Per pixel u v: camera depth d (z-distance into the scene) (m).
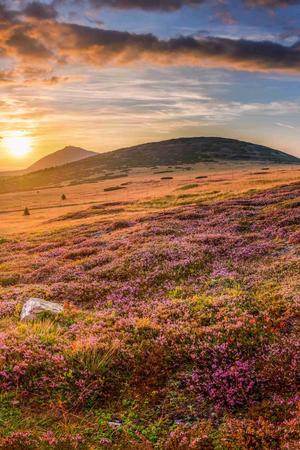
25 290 23.50
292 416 9.70
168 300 19.41
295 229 29.80
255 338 13.76
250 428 9.34
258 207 42.25
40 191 180.62
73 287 23.41
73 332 15.22
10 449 8.73
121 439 9.40
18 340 13.60
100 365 12.17
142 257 27.38
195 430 9.62
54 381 11.44
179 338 14.10
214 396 10.91
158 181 169.00
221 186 92.81
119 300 20.84
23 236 55.16
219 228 34.78
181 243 29.98
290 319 14.88
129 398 11.10
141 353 13.03
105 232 44.50
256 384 11.29
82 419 10.06
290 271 21.05
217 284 21.33
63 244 41.56
